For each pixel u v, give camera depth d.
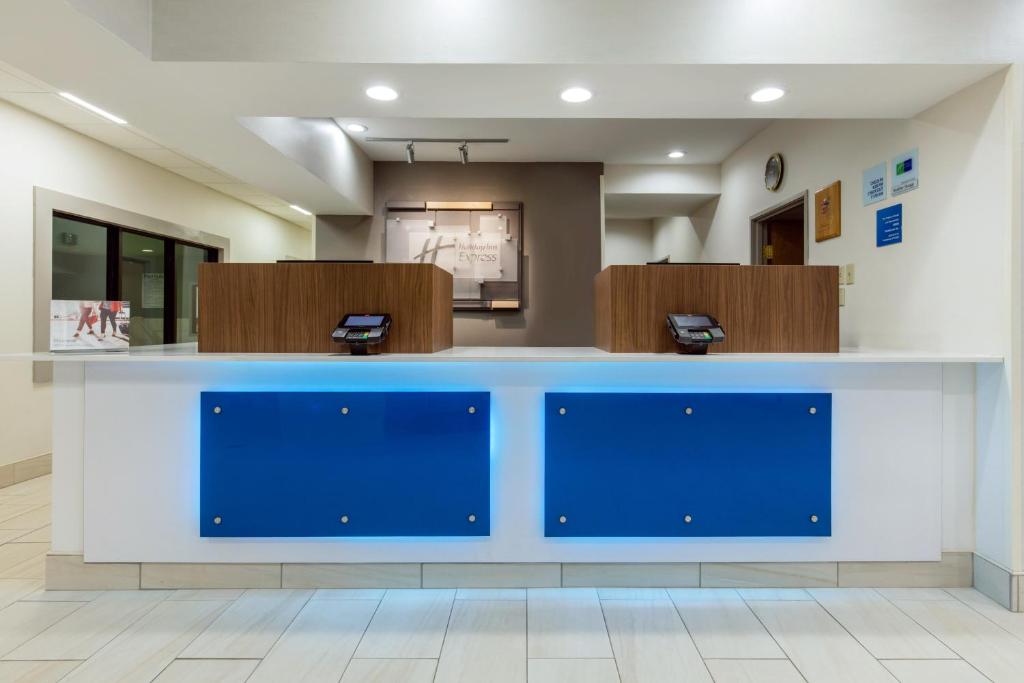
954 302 2.39
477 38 2.17
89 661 1.77
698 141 4.63
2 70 3.13
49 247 3.87
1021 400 2.13
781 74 2.23
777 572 2.28
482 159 5.13
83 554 2.25
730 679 1.70
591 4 2.16
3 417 3.66
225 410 2.23
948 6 2.13
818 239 3.53
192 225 5.36
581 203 5.19
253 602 2.15
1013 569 2.12
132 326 4.74
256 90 2.45
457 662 1.78
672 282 2.32
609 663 1.77
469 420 2.25
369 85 2.38
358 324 2.17
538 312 5.18
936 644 1.88
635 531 2.26
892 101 2.48
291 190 4.29
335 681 1.68
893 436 2.29
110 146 4.36
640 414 2.26
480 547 2.27
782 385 2.30
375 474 2.25
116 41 2.02
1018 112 2.13
